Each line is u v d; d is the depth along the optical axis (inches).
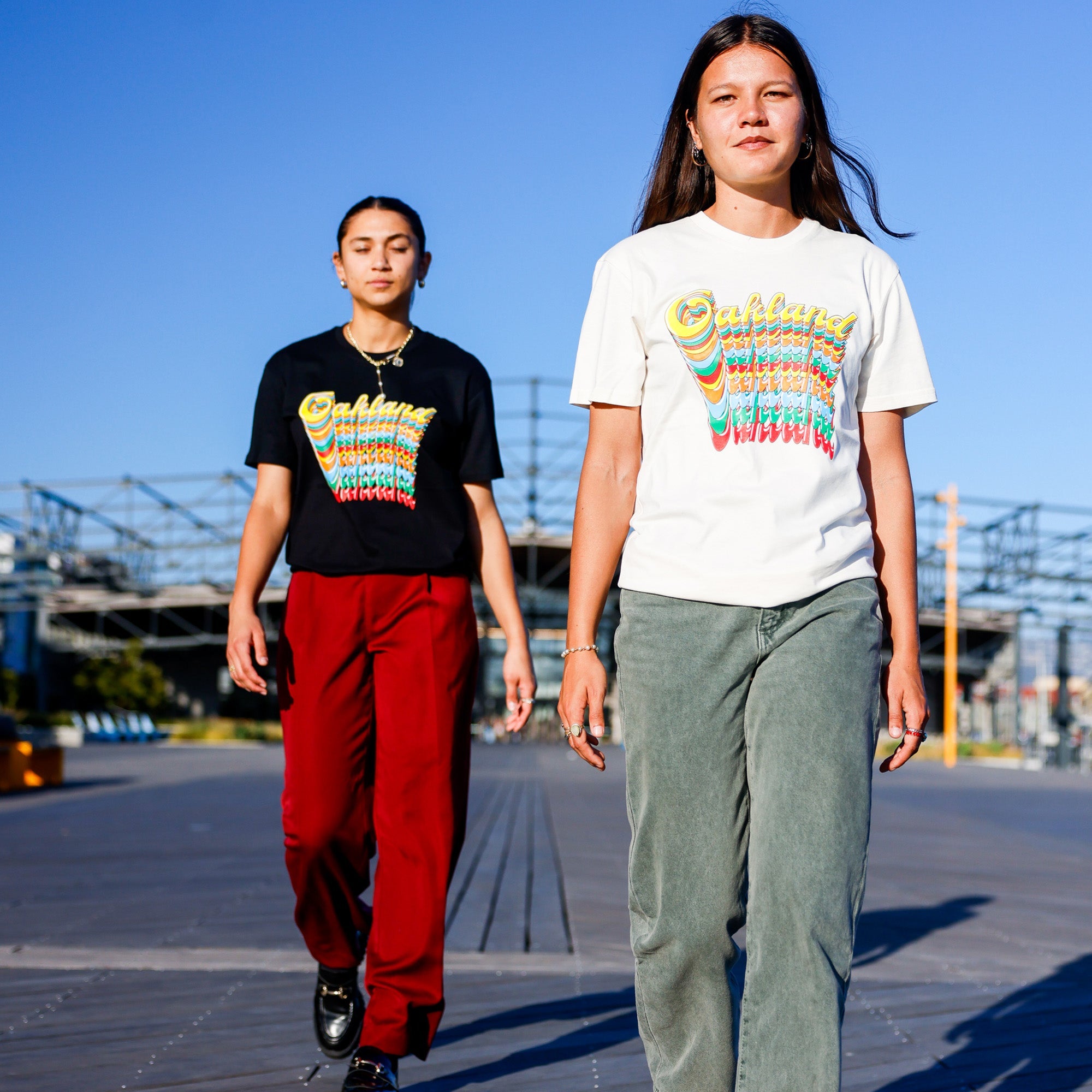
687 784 68.6
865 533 71.2
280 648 105.7
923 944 179.5
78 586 1435.8
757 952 65.2
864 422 77.3
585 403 75.9
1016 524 1424.7
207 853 292.8
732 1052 70.8
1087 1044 118.1
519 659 109.0
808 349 71.7
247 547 108.2
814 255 74.9
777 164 74.4
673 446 71.9
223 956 159.0
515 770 834.2
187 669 2410.2
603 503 74.7
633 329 74.7
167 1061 108.5
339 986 108.1
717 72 75.5
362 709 104.3
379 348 110.2
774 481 69.3
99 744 1605.6
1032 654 2502.5
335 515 104.3
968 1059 112.0
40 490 1349.7
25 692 1894.7
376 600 102.7
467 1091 101.2
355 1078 94.3
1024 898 234.5
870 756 67.5
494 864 272.5
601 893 226.7
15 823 386.0
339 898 105.7
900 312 76.7
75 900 213.0
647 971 71.3
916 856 311.9
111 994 136.1
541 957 163.2
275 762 958.4
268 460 108.8
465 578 106.8
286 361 109.7
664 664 68.6
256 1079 102.9
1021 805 549.6
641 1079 105.0
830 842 64.7
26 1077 103.1
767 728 66.9
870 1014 131.4
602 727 72.2
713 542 68.7
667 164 83.2
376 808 102.3
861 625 68.3
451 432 107.2
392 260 108.1
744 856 70.0
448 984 146.0
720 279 73.3
